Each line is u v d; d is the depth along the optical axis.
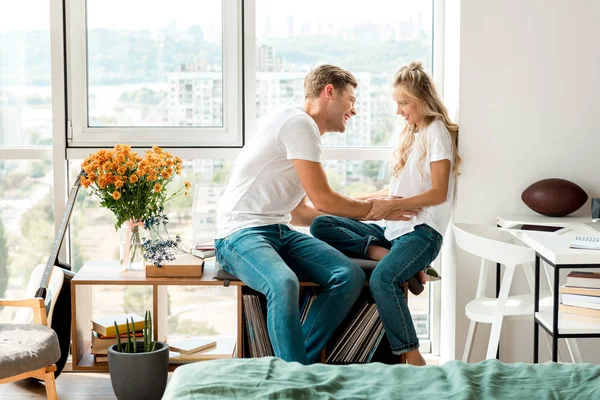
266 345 3.33
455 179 3.65
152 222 3.39
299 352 2.90
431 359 3.97
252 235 3.19
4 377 2.83
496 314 3.11
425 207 3.35
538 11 3.58
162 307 3.54
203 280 3.24
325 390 1.85
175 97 3.88
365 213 3.25
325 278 3.16
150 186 3.37
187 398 1.80
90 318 3.54
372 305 3.31
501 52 3.59
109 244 3.88
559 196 3.45
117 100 3.86
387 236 3.48
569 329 2.79
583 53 3.60
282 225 3.30
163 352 3.17
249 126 3.88
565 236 3.10
